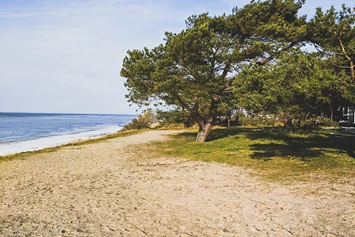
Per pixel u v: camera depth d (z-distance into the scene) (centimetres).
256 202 703
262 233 517
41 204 725
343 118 1581
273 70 1030
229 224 564
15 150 2136
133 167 1250
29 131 4378
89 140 2631
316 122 1127
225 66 1708
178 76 1714
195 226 558
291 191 791
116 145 2172
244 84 1100
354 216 581
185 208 671
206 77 1619
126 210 664
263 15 1684
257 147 1709
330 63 987
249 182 916
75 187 905
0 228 559
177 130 3700
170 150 1802
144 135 3022
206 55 1571
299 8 1703
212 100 1941
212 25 1691
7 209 688
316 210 627
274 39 1595
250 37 1733
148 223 579
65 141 2811
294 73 965
